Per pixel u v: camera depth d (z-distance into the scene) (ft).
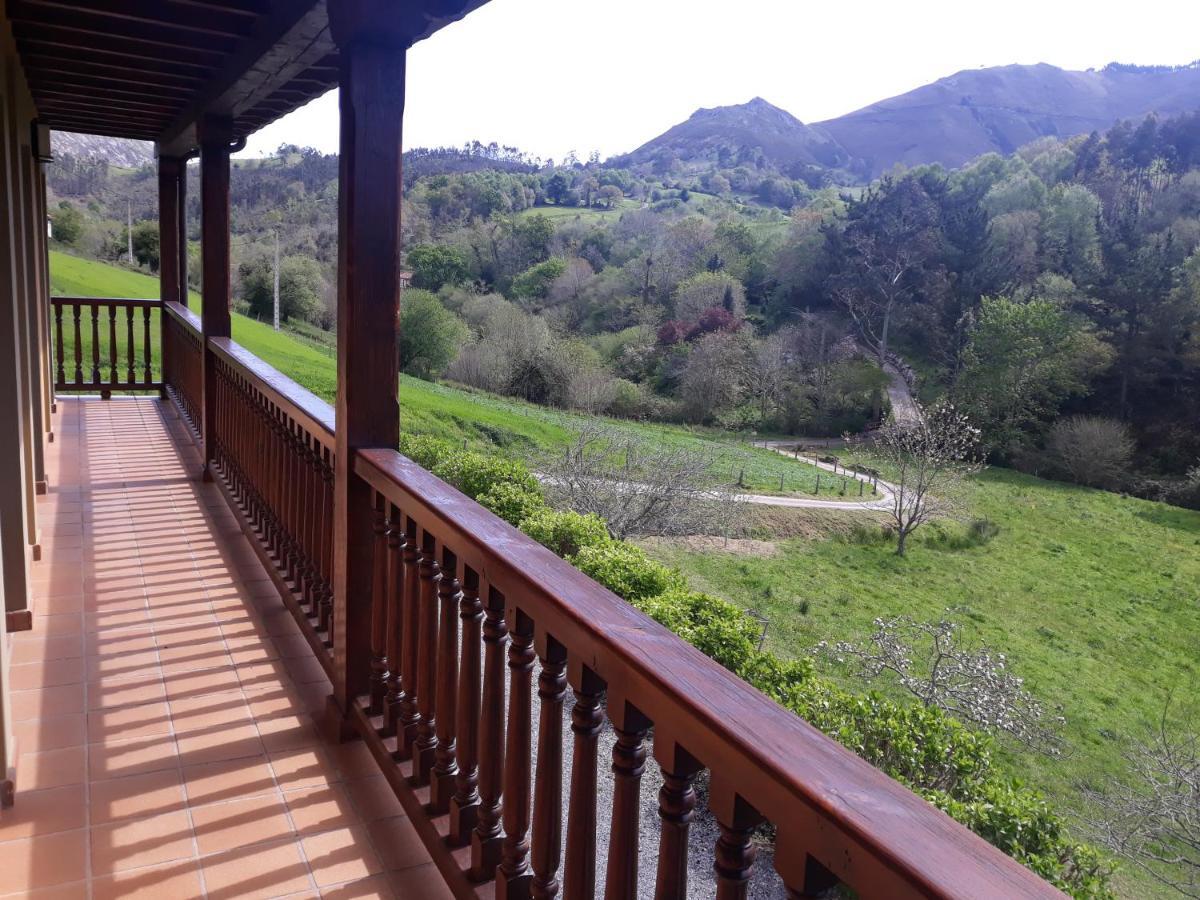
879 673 31.91
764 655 16.76
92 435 21.44
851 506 56.13
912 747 13.71
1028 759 27.20
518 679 4.81
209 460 17.71
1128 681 36.22
